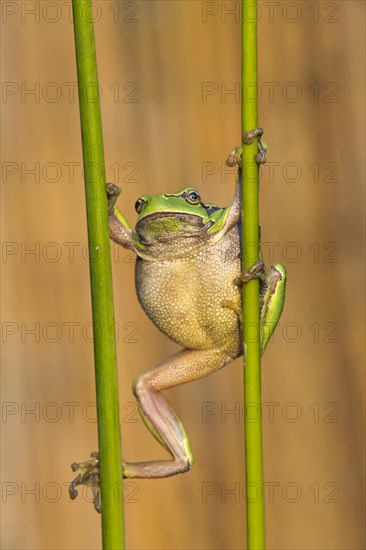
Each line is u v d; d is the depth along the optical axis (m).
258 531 1.90
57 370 2.12
